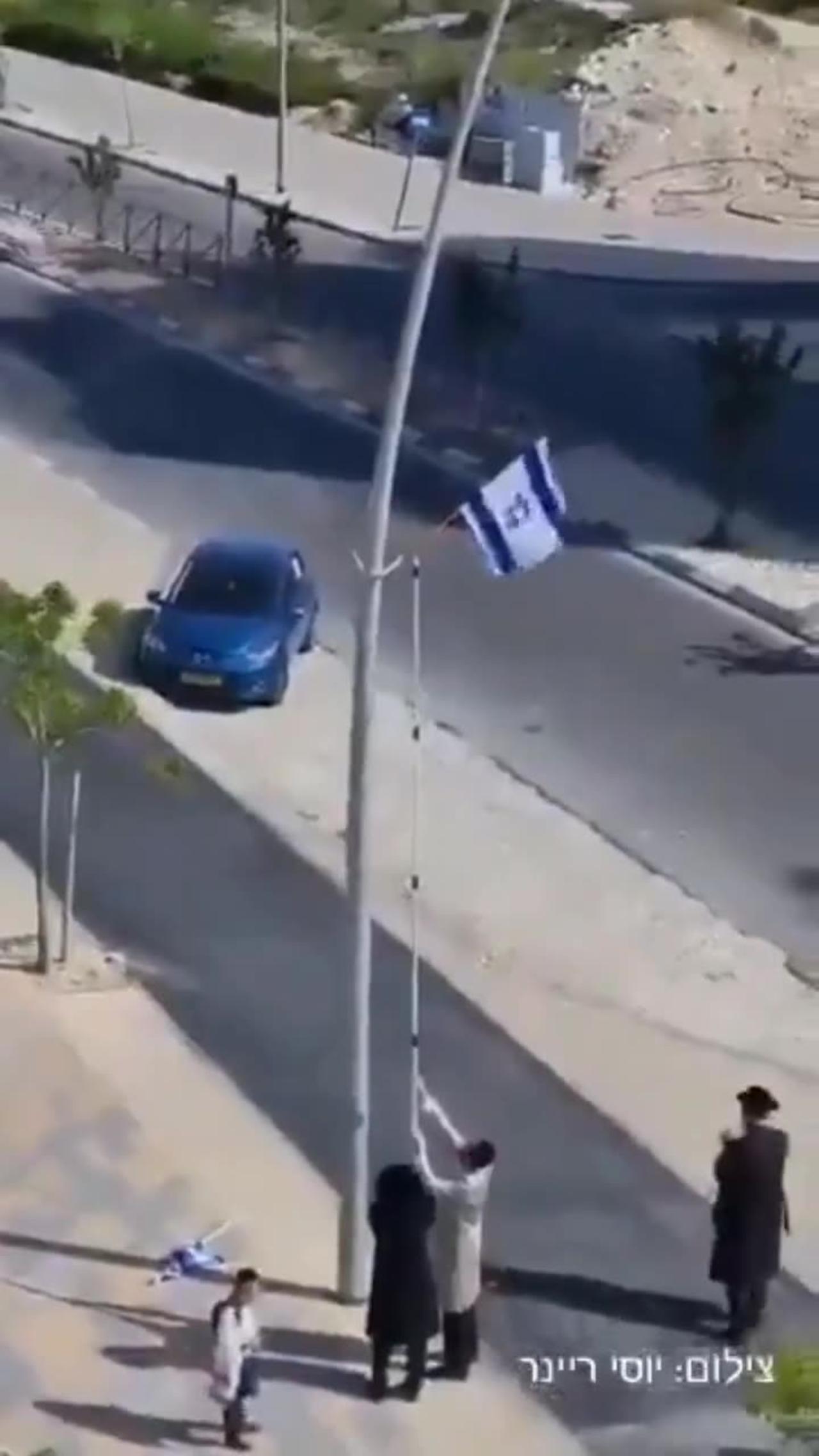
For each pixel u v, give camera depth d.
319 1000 35.84
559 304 80.19
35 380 69.94
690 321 79.06
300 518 58.56
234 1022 35.16
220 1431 26.39
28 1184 31.02
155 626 46.91
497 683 48.47
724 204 96.94
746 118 103.44
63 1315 28.34
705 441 65.50
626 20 114.00
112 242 86.06
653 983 37.00
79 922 37.88
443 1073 33.97
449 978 36.66
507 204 95.00
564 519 57.69
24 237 86.50
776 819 42.97
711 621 52.53
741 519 59.16
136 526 57.38
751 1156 28.06
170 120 107.00
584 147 100.00
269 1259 29.59
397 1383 27.28
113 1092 33.16
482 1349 28.14
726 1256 28.22
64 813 41.62
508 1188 31.30
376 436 65.62
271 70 114.31
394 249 86.44
